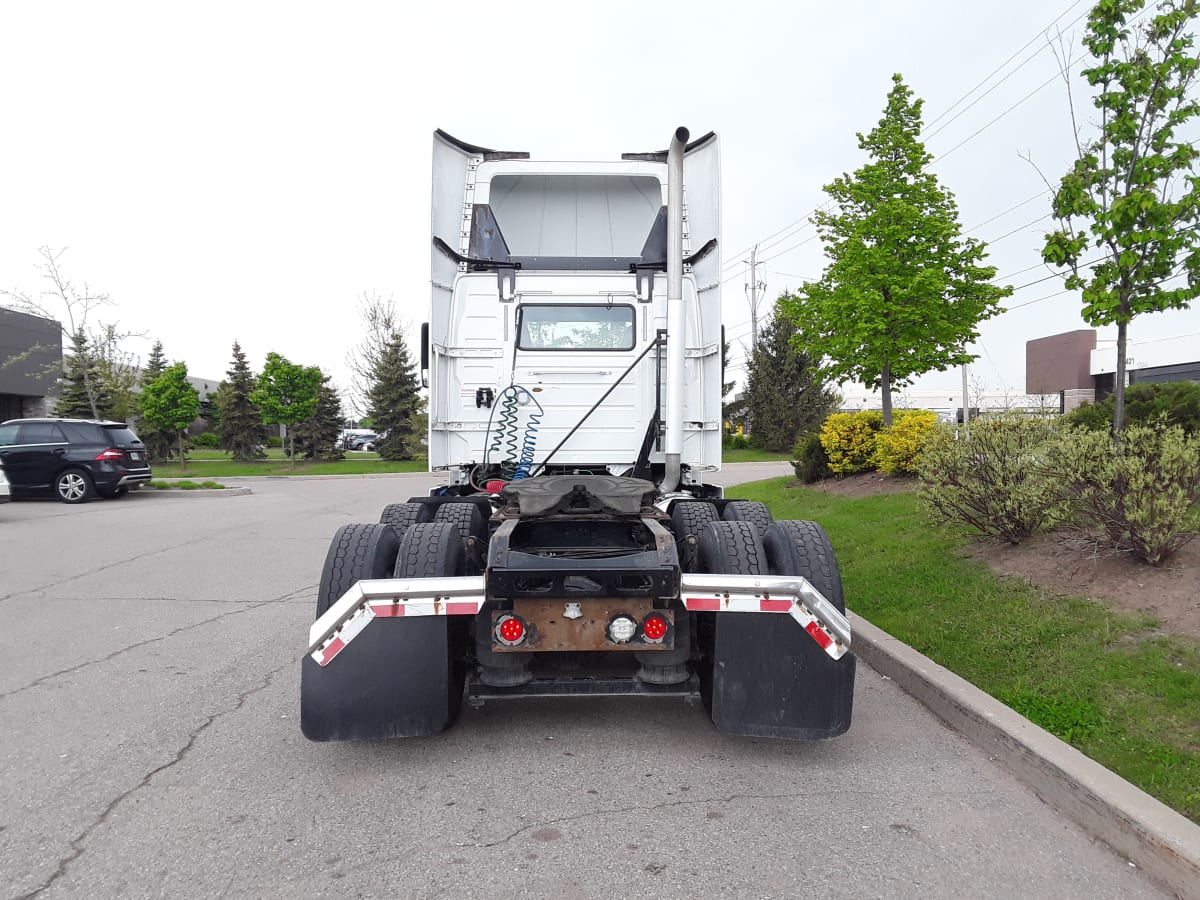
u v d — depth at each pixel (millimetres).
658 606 3820
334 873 2975
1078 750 3627
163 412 30469
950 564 6734
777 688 3809
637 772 3838
